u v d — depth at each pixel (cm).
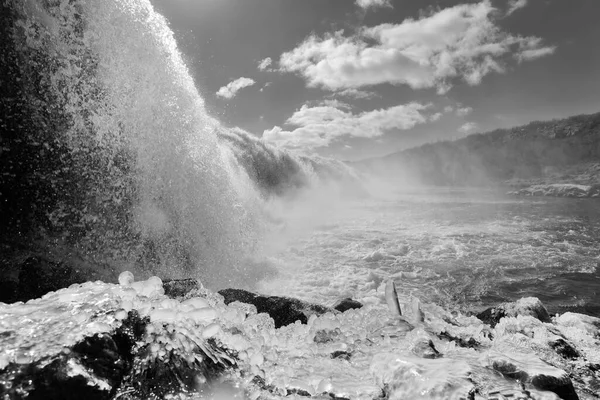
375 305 350
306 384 184
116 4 729
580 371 262
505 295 734
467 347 272
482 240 1181
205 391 165
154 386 157
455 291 748
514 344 286
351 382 192
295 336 264
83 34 675
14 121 593
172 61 835
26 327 160
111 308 183
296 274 823
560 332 342
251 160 1764
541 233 1303
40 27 625
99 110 677
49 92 632
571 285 789
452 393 155
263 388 180
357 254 995
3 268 532
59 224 613
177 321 188
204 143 900
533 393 178
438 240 1173
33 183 601
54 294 205
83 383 140
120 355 162
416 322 299
